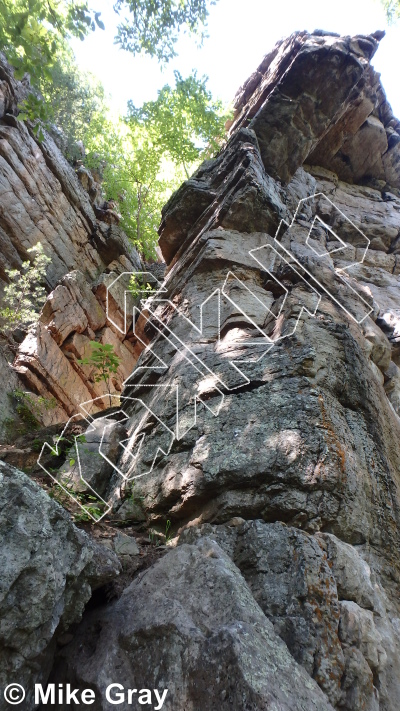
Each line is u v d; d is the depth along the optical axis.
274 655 2.32
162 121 13.42
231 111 13.22
